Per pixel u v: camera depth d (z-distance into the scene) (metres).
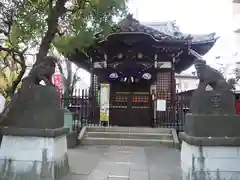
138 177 5.09
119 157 7.06
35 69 4.89
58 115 4.94
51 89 4.81
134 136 9.81
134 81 13.65
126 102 13.63
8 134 4.52
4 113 5.55
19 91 4.85
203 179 4.08
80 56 13.76
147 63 13.34
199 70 4.59
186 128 4.77
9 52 7.24
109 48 12.98
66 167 5.30
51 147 4.46
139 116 13.44
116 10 8.43
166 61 13.62
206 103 4.46
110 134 9.91
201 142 4.09
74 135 8.91
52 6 7.65
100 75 13.63
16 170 4.45
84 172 5.40
